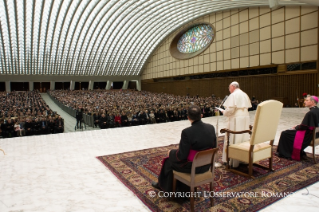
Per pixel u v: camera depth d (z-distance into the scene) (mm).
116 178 4266
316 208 3031
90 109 19312
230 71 28609
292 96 21469
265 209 3049
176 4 28312
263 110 3812
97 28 37188
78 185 3971
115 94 40906
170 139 7570
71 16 31359
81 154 5926
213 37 30938
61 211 3115
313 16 19281
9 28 32125
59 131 13391
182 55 38500
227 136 4516
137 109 17156
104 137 8094
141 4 29078
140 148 6453
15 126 12172
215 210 3033
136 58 49375
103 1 28547
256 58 24844
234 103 4477
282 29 21906
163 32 40406
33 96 35562
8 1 25922
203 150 3014
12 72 45500
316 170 4320
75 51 42938
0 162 5336
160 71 45781
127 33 40250
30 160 5465
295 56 20891
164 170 3531
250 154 4008
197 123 3217
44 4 26891
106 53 45625
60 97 34094
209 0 24562
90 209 3154
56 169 4805
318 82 19234
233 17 27609
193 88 36188
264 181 3896
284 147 5203
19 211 3127
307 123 4730
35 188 3871
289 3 16875
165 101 26078
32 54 41062
